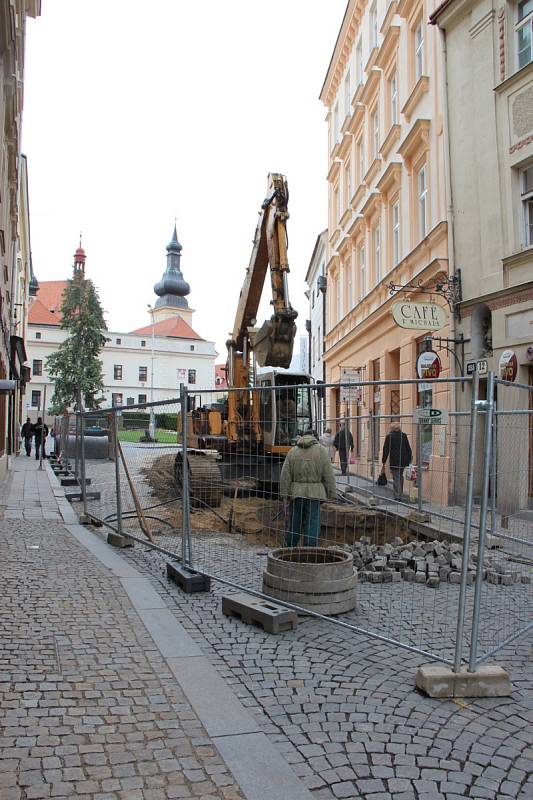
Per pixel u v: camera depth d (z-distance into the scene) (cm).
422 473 696
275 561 556
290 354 1280
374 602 587
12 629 473
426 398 699
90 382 5303
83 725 330
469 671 388
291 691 385
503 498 616
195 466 770
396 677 409
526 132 1143
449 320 1294
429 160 1447
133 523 822
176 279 10725
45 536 871
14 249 2334
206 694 372
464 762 307
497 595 606
